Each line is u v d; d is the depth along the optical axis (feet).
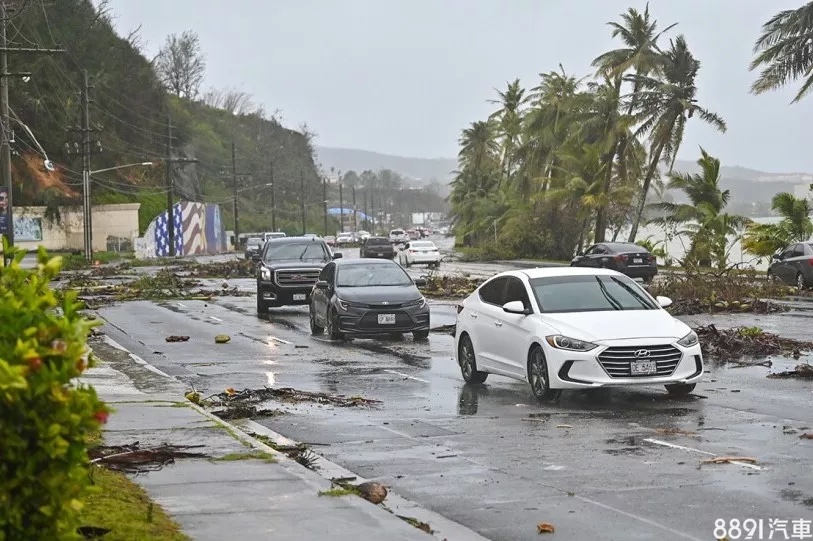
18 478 21.83
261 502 37.32
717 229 259.60
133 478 41.32
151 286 196.65
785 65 226.79
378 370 83.97
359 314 105.50
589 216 336.08
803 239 234.17
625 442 50.70
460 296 176.76
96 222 433.48
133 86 487.20
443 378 78.74
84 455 23.41
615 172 330.13
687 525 35.19
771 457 45.96
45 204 404.77
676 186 273.75
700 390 68.18
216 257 425.28
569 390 70.08
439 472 45.14
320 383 76.28
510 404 64.90
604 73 312.29
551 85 382.01
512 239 359.66
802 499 38.42
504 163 485.97
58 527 22.67
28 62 396.37
